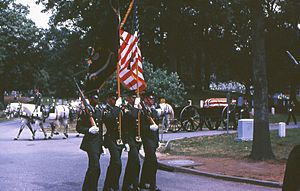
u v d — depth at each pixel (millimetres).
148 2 45656
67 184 10281
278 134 21484
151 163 9453
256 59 14172
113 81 26438
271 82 54500
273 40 51594
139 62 11797
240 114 29500
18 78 68688
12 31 65312
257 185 10523
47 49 73875
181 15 48625
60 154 16203
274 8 50750
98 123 8797
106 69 9062
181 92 33062
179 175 11977
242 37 55812
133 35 11547
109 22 9164
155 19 47406
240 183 10758
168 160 14023
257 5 14180
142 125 9453
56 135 26000
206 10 47250
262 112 13914
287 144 17844
